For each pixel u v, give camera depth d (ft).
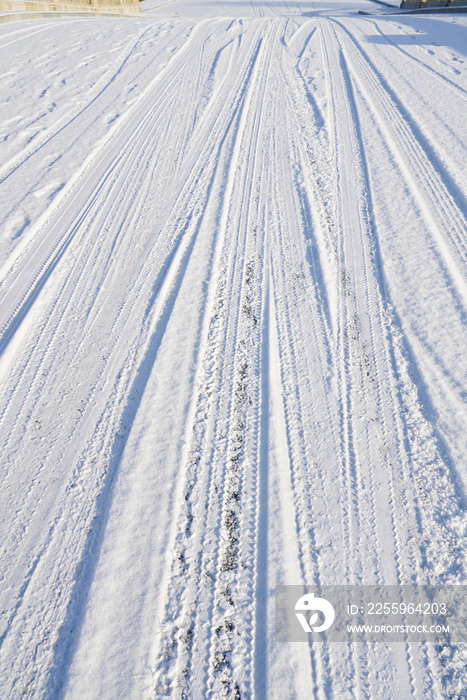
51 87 25.11
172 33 37.81
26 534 7.70
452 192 16.87
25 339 11.27
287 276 13.33
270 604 6.95
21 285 12.79
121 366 10.61
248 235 14.90
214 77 27.66
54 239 14.52
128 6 59.57
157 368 10.57
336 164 18.76
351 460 8.83
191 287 12.87
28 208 15.67
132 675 6.17
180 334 11.44
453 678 6.27
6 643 6.46
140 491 8.27
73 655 6.32
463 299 12.26
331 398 9.99
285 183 17.49
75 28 37.60
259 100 24.43
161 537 7.64
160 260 13.80
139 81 26.66
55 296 12.52
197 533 7.75
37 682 6.11
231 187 17.25
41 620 6.70
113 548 7.48
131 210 15.92
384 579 7.20
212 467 8.73
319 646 6.56
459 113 22.66
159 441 9.10
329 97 24.89
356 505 8.13
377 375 10.50
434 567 7.33
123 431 9.30
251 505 8.16
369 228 15.24
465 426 9.30
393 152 19.45
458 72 28.55
